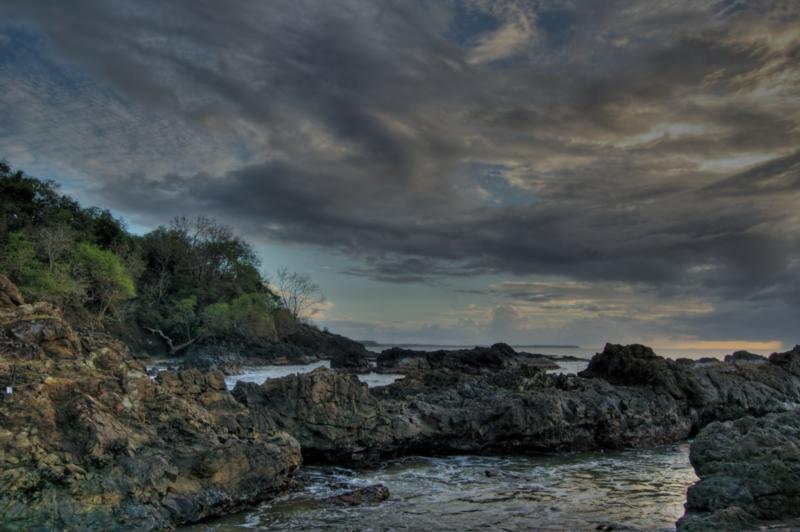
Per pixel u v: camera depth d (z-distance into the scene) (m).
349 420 22.67
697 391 32.66
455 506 16.97
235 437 17.56
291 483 18.39
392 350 82.06
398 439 23.64
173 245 111.00
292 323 122.38
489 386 31.73
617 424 27.78
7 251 62.56
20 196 77.12
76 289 66.75
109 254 74.94
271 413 22.39
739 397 34.16
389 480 20.50
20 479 12.15
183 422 16.78
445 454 25.11
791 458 12.66
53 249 68.25
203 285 109.12
